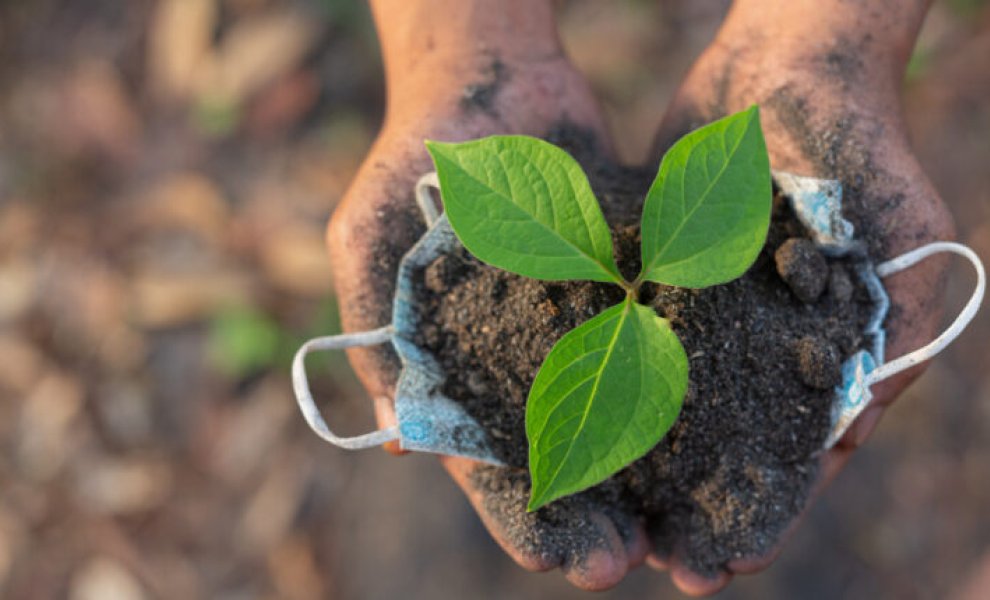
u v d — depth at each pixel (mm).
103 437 756
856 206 483
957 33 746
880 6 501
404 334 475
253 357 741
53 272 785
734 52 513
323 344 460
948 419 681
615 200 487
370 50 810
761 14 511
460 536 656
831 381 458
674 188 430
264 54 814
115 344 767
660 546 476
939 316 486
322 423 448
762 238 425
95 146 813
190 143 806
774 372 460
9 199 807
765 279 467
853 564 654
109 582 729
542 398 421
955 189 721
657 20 809
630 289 436
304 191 785
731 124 423
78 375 765
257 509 728
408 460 697
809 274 460
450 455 466
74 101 822
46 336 774
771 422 463
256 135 805
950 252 483
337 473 720
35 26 850
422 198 481
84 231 794
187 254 778
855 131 488
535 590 637
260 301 756
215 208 786
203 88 813
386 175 498
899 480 671
